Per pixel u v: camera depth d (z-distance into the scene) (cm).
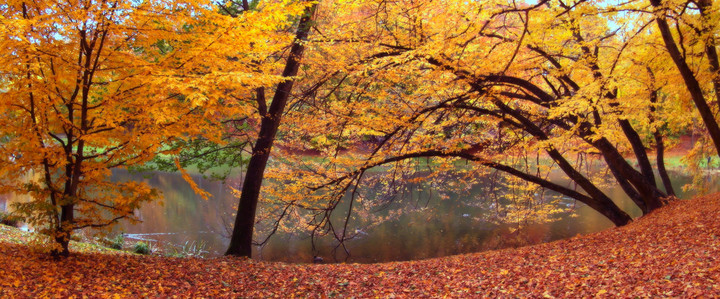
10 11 582
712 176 2180
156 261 765
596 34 1047
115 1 575
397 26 940
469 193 2025
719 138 785
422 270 750
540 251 816
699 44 876
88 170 657
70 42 609
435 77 948
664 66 995
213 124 714
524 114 1139
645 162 1205
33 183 628
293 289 655
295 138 1130
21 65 544
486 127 1173
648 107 1052
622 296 461
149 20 596
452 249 1348
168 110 583
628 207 1756
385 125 966
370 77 923
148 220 1683
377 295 613
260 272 748
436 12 825
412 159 1235
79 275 602
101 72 647
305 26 938
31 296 494
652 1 721
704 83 904
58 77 587
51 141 652
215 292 615
